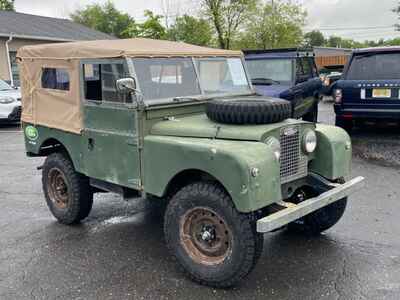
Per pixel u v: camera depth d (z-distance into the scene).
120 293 3.64
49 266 4.15
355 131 10.37
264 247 4.41
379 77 8.84
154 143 3.86
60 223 5.26
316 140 4.17
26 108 5.41
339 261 4.09
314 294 3.54
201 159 3.50
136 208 5.70
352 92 8.98
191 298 3.54
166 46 4.61
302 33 33.94
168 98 4.16
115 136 4.21
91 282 3.83
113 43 4.57
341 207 4.54
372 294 3.52
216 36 27.11
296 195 4.21
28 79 5.26
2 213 5.66
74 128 4.67
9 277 3.96
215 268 3.63
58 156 5.16
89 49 4.33
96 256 4.34
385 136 9.76
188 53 4.44
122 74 4.03
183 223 3.78
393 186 6.31
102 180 4.57
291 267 3.99
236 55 5.00
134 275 3.94
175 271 4.00
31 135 5.41
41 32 21.56
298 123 3.91
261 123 3.74
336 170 4.21
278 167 3.49
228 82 4.83
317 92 11.83
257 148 3.42
